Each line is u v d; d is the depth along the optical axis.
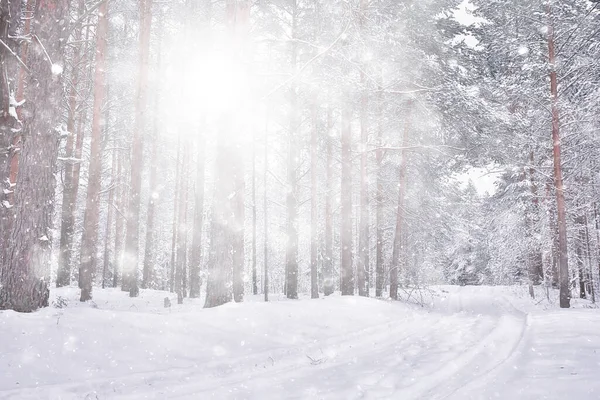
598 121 17.64
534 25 18.27
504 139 17.97
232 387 5.21
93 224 13.45
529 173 22.73
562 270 16.38
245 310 9.23
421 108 16.66
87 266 13.23
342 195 16.58
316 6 14.53
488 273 47.12
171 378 5.64
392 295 18.78
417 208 21.77
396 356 6.99
